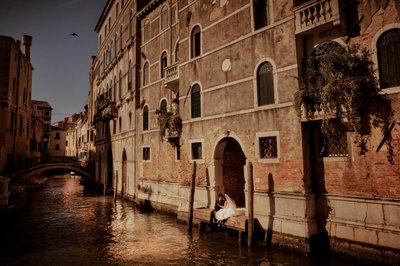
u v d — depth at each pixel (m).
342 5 9.13
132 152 21.91
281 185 10.29
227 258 9.88
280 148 10.40
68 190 32.34
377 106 8.47
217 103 13.10
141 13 21.06
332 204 9.43
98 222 16.34
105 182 27.55
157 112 17.59
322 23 9.33
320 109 9.26
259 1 11.73
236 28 12.42
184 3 15.62
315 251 9.40
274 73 10.73
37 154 42.97
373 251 8.33
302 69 10.16
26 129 35.28
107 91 30.28
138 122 21.16
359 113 8.58
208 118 13.52
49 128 64.19
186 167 14.79
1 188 17.31
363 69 8.81
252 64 11.62
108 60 30.45
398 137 8.09
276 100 10.62
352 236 8.84
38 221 16.98
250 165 10.59
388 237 8.09
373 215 8.46
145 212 18.30
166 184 17.31
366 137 8.66
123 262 10.02
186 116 14.95
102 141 31.58
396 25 8.27
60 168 33.91
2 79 27.97
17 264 10.07
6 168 27.89
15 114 30.36
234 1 12.60
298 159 9.84
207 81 13.71
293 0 10.39
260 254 9.95
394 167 8.12
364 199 8.64
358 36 9.03
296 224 9.70
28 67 35.94
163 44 18.69
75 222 16.58
